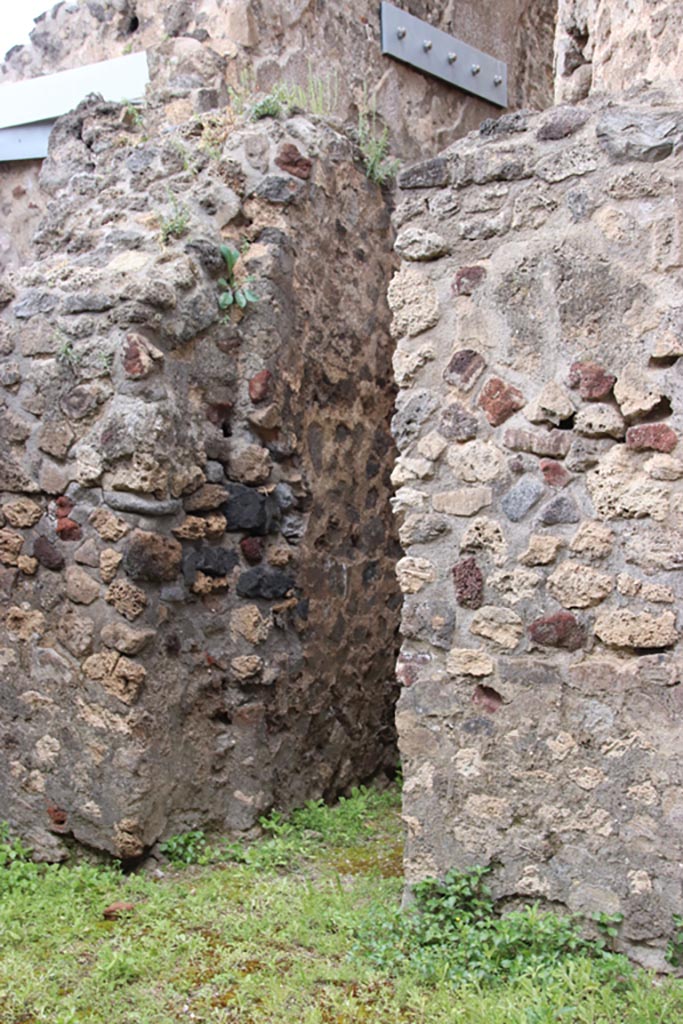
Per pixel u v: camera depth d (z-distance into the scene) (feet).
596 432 9.96
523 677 10.22
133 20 18.67
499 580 10.36
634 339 9.80
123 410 12.03
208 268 13.09
